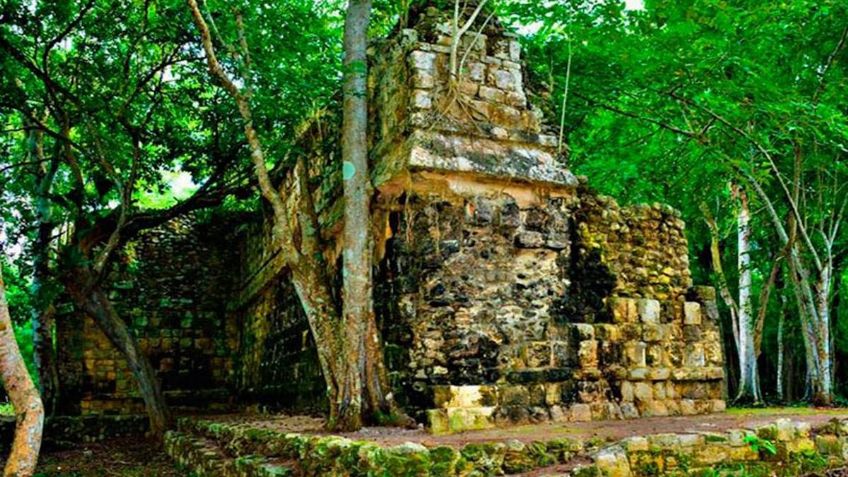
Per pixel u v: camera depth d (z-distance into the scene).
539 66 10.77
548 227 8.20
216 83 11.65
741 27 10.44
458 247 7.71
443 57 8.00
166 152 13.20
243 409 14.63
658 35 10.04
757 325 16.03
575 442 5.59
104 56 11.46
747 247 15.85
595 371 8.12
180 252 16.86
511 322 7.80
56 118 12.07
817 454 6.36
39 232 12.45
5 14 10.42
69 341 15.24
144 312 16.31
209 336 16.73
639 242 9.05
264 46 10.05
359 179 7.30
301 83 10.08
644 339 8.60
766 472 5.99
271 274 13.07
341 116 9.60
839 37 11.70
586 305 8.48
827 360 11.88
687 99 10.95
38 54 12.48
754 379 15.86
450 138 7.80
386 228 8.01
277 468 5.96
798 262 12.57
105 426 13.14
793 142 11.86
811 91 12.08
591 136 13.52
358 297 6.99
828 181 13.43
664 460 5.64
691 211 16.86
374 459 4.84
